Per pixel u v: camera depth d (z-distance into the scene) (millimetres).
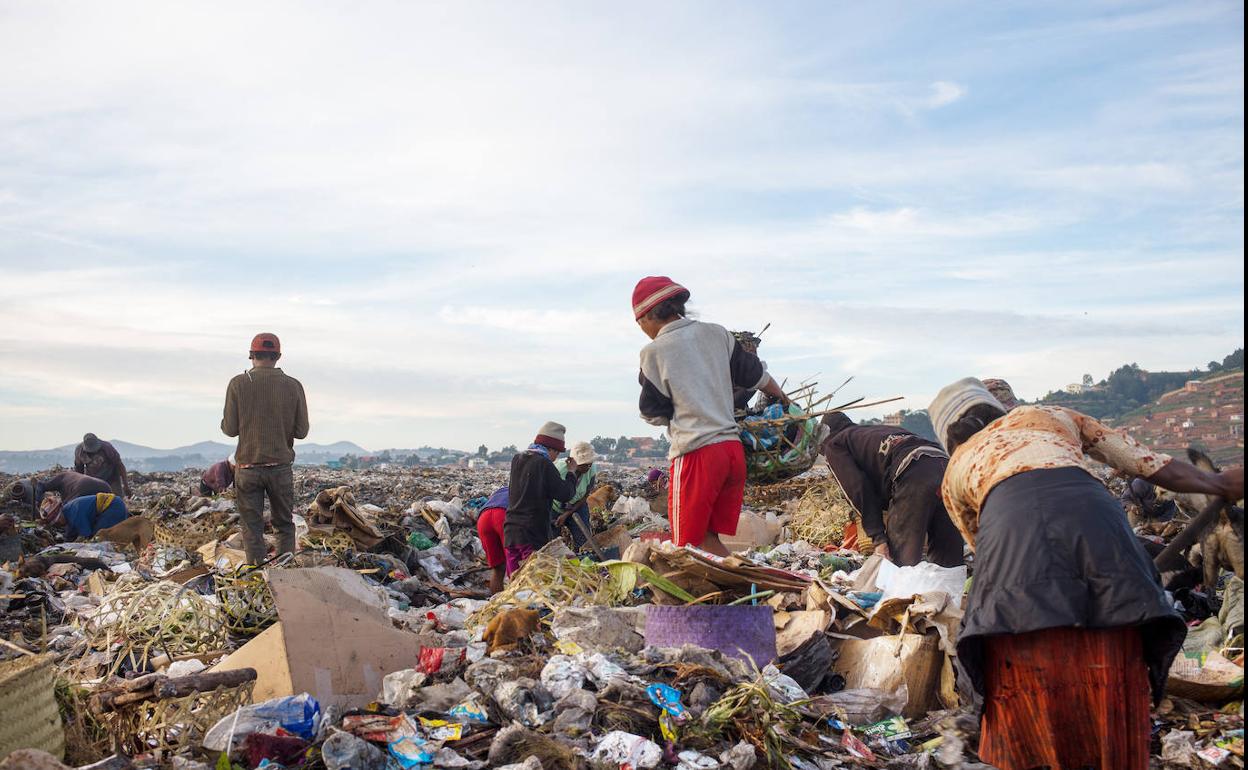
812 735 4125
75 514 11523
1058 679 3090
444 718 4059
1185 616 5504
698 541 5805
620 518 12000
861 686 4770
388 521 10820
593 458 9148
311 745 3766
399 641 4848
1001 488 3322
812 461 6332
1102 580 3033
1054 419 3479
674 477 5828
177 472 26750
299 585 4895
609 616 5074
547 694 4191
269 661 4527
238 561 8742
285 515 8891
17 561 9227
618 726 3949
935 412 3920
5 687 3357
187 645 5344
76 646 5395
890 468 6379
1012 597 3088
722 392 5832
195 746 3848
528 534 8320
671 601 5441
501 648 5047
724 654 4844
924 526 6176
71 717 3979
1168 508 8391
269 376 8719
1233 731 4020
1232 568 5035
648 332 5996
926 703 4590
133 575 6504
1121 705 3062
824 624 5168
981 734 3379
